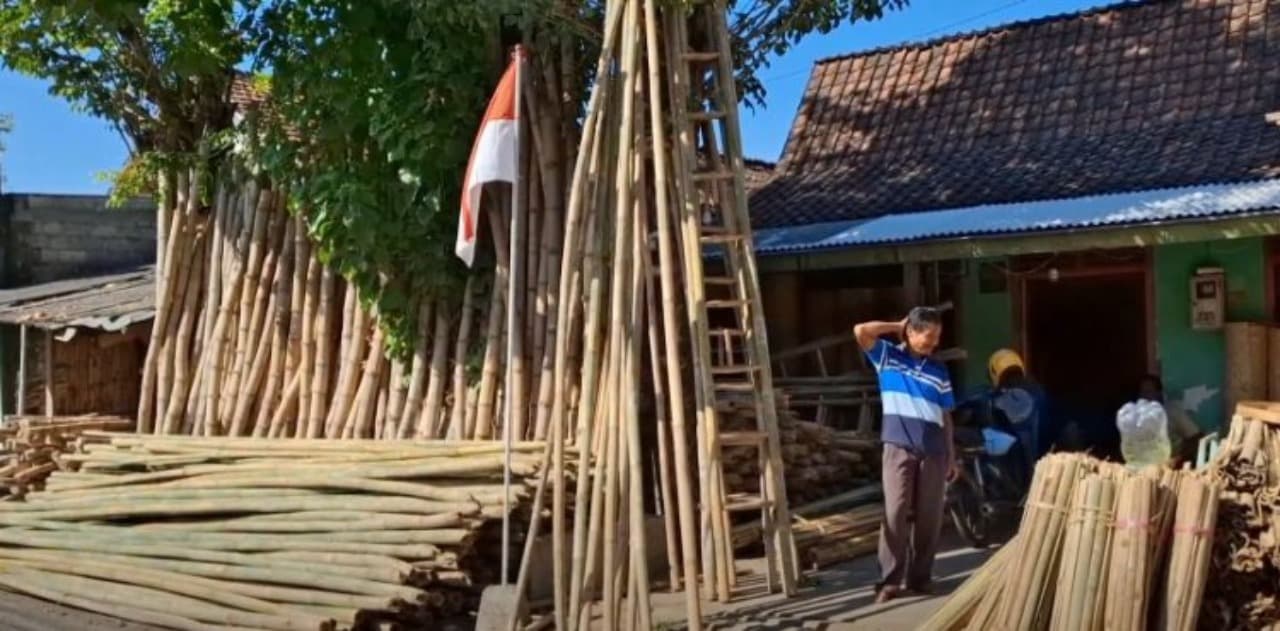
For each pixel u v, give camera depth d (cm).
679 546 850
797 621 702
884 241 1069
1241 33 1241
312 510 809
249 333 1145
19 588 852
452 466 805
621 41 773
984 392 1032
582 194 760
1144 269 1099
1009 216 1052
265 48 1080
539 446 839
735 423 913
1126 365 1216
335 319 1102
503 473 800
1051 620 533
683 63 786
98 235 2150
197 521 866
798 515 951
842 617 709
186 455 960
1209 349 1059
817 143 1455
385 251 991
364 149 1044
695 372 763
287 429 1101
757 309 789
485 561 802
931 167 1299
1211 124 1150
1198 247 1066
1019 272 1172
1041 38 1399
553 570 747
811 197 1336
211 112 1266
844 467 1040
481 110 984
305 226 1112
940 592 763
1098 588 521
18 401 1630
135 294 1605
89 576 838
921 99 1427
